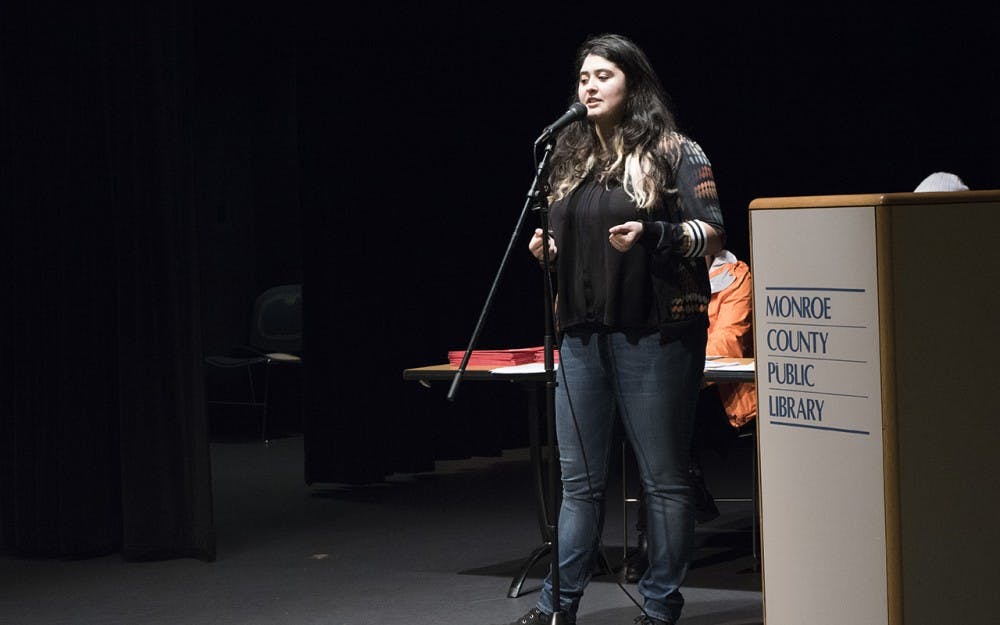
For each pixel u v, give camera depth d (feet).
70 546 16.62
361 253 21.70
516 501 19.88
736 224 24.57
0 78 16.72
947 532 7.69
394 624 12.93
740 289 16.02
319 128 21.38
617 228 10.41
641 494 14.52
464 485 21.56
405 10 22.36
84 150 16.47
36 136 16.57
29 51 16.57
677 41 24.07
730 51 24.22
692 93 24.18
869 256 7.55
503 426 25.02
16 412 16.80
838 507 7.89
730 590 13.96
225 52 28.73
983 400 7.77
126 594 14.71
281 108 28.99
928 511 7.63
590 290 11.10
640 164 10.88
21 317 16.72
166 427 16.40
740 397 15.26
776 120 24.31
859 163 24.06
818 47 24.00
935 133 23.56
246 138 29.09
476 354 14.48
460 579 14.84
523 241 24.47
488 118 23.79
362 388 21.50
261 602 14.07
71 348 16.56
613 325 10.95
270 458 25.02
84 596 14.70
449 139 23.36
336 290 21.42
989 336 7.77
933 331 7.60
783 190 24.44
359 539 17.37
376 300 21.85
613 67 11.16
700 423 16.89
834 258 7.77
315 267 21.35
